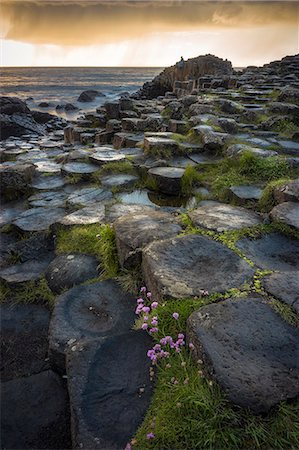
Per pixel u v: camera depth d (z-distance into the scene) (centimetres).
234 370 206
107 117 1412
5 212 599
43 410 247
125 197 604
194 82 2044
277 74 1873
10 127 2134
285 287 281
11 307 367
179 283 290
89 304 331
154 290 303
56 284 380
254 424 184
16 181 661
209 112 1066
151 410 207
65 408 248
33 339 325
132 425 202
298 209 416
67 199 591
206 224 398
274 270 314
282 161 629
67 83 9225
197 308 263
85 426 202
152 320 249
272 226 394
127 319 312
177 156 754
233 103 1124
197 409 196
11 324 344
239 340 228
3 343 320
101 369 237
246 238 371
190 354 234
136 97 2828
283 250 358
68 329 300
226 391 195
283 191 464
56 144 1374
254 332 234
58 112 3950
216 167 688
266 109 1059
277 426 184
